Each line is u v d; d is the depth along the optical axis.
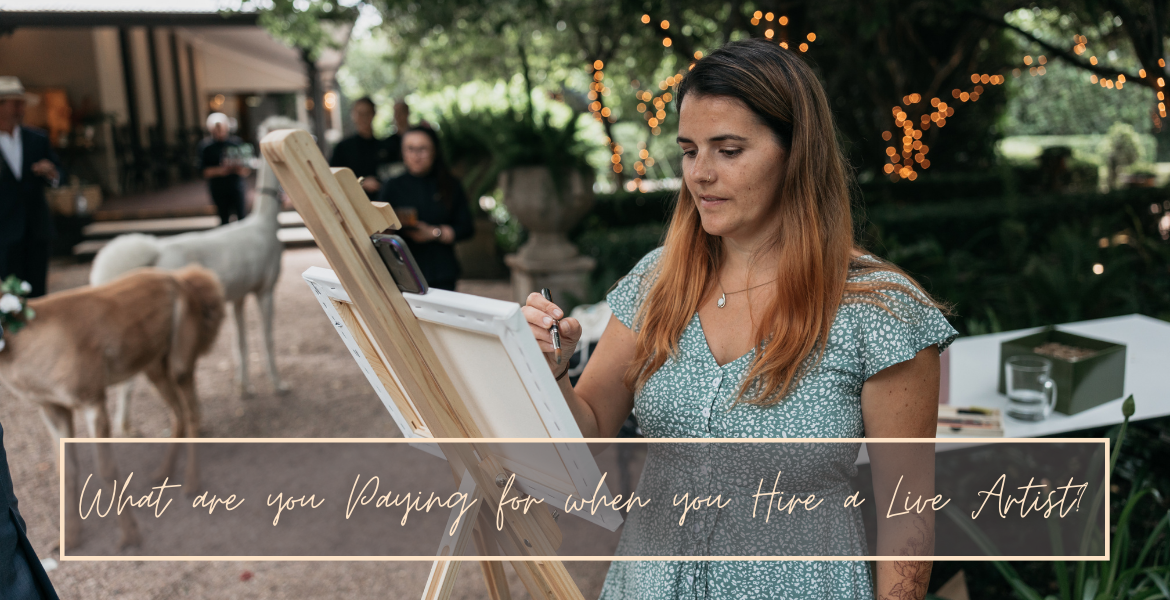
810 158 1.10
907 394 1.10
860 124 9.93
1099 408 2.32
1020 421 2.25
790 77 1.10
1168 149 8.95
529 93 5.96
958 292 4.61
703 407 1.17
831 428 1.12
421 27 6.36
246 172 8.55
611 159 8.28
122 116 14.59
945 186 8.88
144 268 3.40
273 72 14.82
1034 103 15.56
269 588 2.75
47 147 5.02
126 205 12.04
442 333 1.01
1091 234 5.75
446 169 4.12
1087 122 15.38
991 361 2.78
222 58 14.48
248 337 6.18
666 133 9.74
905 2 5.95
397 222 0.96
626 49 8.94
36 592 1.42
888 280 1.12
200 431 4.21
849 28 8.00
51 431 3.03
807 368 1.12
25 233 5.00
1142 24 4.54
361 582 2.77
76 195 10.12
